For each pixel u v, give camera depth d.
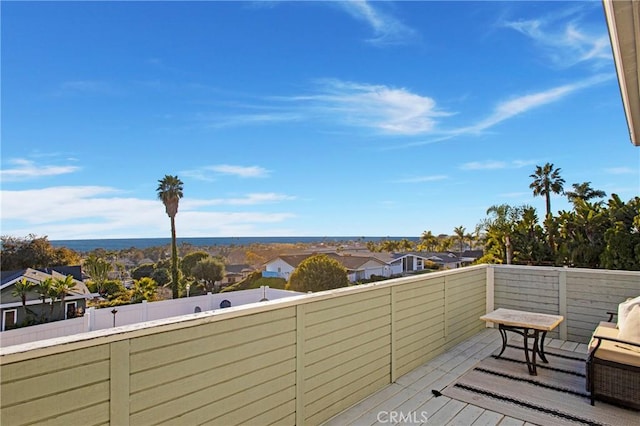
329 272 22.22
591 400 2.98
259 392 2.24
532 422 2.69
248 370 2.18
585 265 12.20
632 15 1.55
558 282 4.91
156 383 1.75
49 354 1.41
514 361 3.96
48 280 17.73
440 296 4.24
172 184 25.75
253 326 2.22
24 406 1.34
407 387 3.30
